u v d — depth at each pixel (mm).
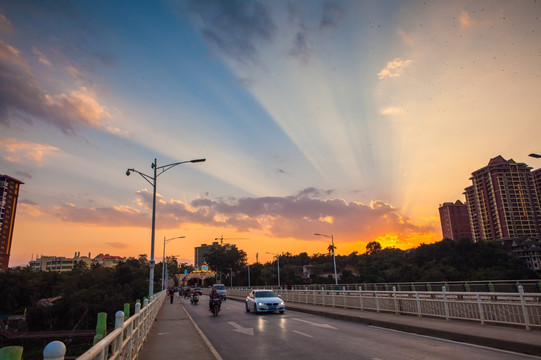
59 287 85812
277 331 14352
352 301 21969
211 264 141875
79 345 53438
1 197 145750
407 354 9070
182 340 12133
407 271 98938
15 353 2578
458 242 101812
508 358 8312
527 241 122125
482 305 13070
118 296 73438
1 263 143625
